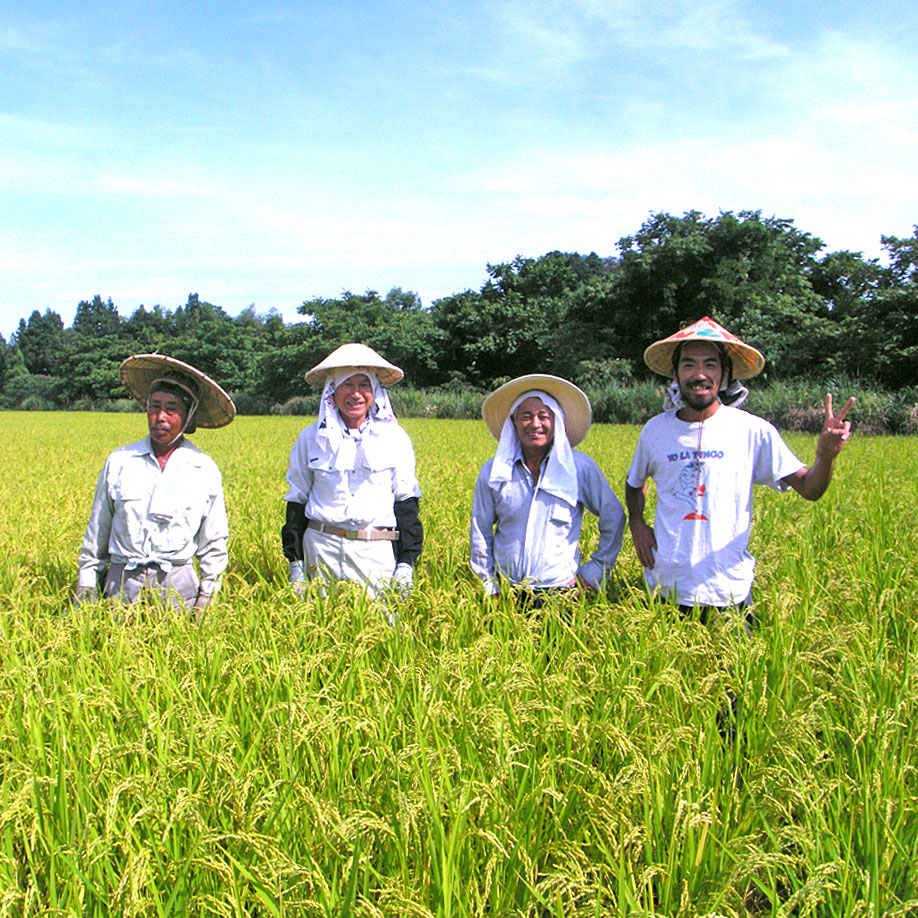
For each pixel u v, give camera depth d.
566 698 3.23
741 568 4.30
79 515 8.37
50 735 3.12
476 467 12.41
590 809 2.68
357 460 4.95
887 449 16.03
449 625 4.07
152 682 3.44
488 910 2.44
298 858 2.53
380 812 2.63
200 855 2.43
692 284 39.78
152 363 4.79
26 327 146.38
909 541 6.24
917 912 2.46
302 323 62.69
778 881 2.82
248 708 3.26
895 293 32.28
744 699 3.42
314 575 5.04
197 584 5.00
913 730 3.25
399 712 3.23
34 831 2.47
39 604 4.66
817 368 34.62
